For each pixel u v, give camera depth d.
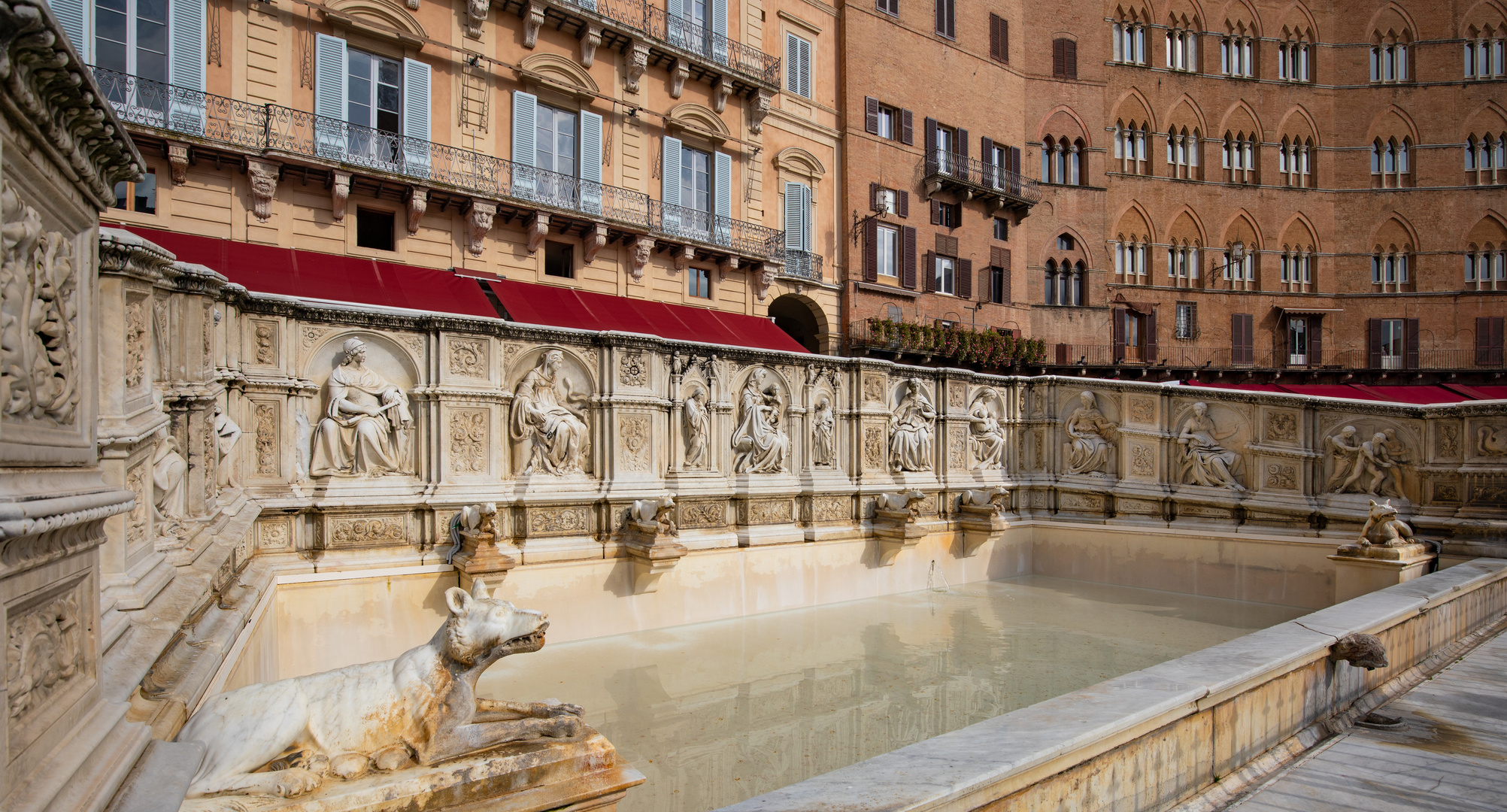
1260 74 40.41
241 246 17.00
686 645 8.65
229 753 2.93
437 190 19.38
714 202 25.84
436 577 7.79
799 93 28.61
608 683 7.38
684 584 9.52
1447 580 8.25
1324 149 40.66
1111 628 9.75
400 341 8.02
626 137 23.53
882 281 31.03
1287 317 40.22
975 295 34.59
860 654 8.54
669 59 24.02
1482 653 7.60
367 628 7.39
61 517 2.21
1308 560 10.95
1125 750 4.10
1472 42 40.25
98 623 2.68
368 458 7.71
